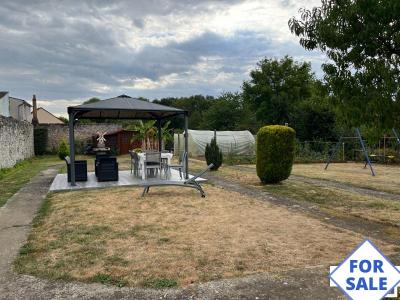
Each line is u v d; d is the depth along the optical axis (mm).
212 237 5168
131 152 13883
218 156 14820
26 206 7656
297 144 21938
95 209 7129
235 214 6664
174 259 4262
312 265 4047
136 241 4984
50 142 27984
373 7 3816
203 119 39719
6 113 30969
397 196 8930
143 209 7113
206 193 9086
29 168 16828
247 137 23094
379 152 19625
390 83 3990
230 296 3271
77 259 4289
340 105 4539
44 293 3402
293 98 32125
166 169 12445
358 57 4188
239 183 11078
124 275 3791
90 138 29094
